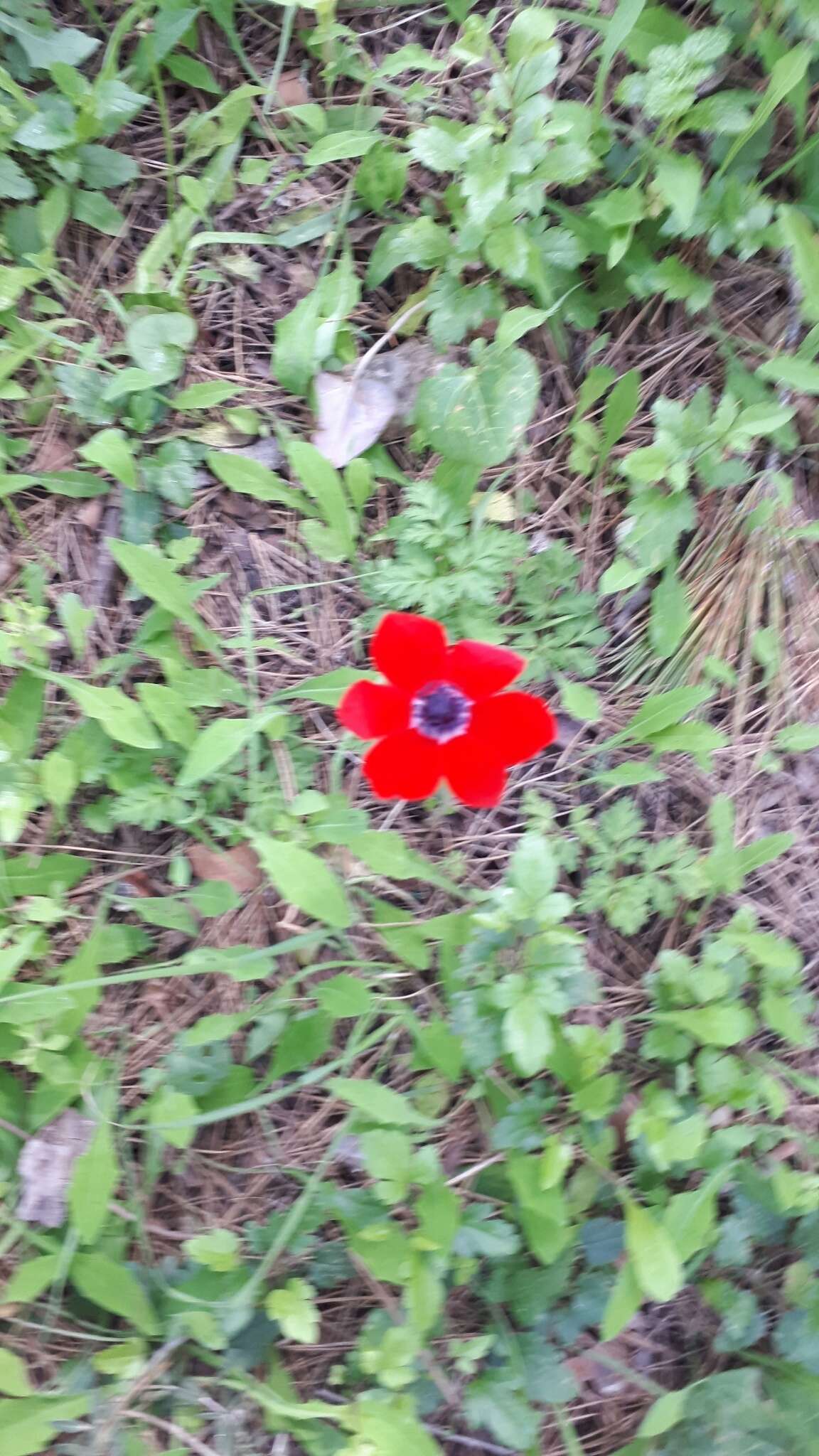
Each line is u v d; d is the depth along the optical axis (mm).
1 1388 330
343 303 403
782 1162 392
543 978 345
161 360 400
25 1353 354
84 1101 367
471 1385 357
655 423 421
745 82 417
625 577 398
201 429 407
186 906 382
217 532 408
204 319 415
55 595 397
